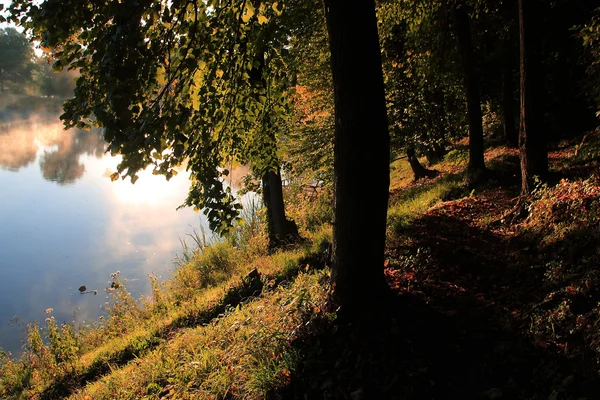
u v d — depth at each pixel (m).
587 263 4.79
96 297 11.23
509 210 7.93
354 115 4.19
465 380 3.73
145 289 11.55
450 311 4.76
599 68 6.86
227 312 6.75
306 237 11.43
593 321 3.84
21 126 48.38
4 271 12.52
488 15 12.41
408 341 4.13
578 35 7.17
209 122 4.30
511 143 14.12
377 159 4.29
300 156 11.67
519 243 6.51
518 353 3.87
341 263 4.61
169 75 3.71
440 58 11.02
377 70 4.18
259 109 5.02
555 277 4.93
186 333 6.48
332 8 4.04
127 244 14.92
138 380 5.25
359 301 4.55
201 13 3.86
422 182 14.79
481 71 14.80
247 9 4.15
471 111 10.94
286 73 5.16
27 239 15.20
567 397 3.22
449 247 6.85
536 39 7.44
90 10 3.21
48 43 3.28
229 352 5.09
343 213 4.48
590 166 8.06
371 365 3.96
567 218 6.18
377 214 4.46
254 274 8.16
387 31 10.82
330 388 3.86
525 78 7.61
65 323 9.90
